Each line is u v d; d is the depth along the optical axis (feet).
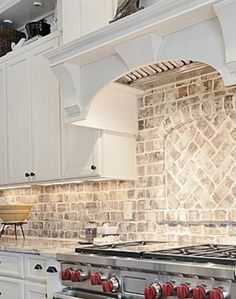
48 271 8.81
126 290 7.23
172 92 9.84
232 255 6.64
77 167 10.57
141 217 10.28
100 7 9.73
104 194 11.19
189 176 9.50
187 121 9.55
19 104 12.54
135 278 7.09
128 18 7.91
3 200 13.88
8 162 12.82
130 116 10.33
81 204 11.82
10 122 12.84
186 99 9.57
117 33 8.25
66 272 8.27
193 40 7.47
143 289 6.95
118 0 9.21
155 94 10.16
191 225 9.37
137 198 10.40
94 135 10.14
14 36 14.57
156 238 9.93
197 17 7.23
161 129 10.00
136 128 10.43
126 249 7.88
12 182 12.65
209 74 9.19
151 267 6.79
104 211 11.16
